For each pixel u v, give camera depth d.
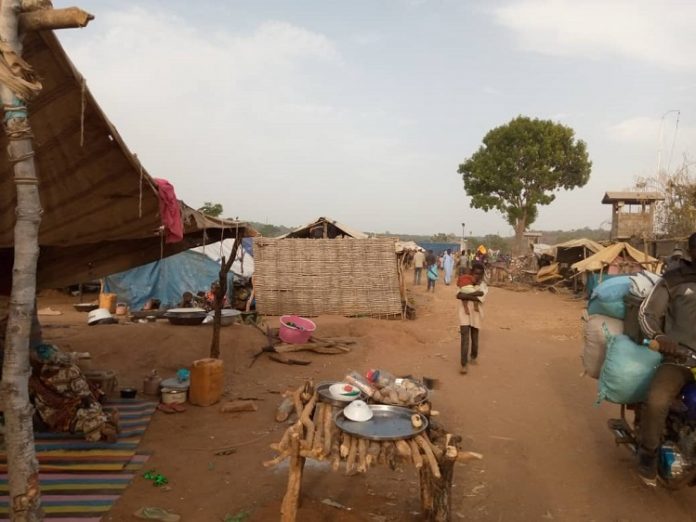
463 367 8.56
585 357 4.95
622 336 4.55
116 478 4.46
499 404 6.99
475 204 43.91
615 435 4.73
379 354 9.97
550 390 7.72
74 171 4.17
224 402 6.74
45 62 3.20
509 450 5.44
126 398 6.62
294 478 3.40
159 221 5.21
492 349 10.64
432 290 23.75
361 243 14.29
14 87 2.44
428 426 3.62
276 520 3.77
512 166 41.69
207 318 10.88
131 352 8.77
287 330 9.84
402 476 4.70
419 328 12.84
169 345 9.07
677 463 3.95
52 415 5.18
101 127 3.76
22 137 2.59
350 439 3.33
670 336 4.07
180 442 5.38
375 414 3.75
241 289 15.02
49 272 7.04
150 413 6.07
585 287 23.03
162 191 4.73
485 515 4.13
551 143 41.69
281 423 6.04
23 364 2.64
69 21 2.53
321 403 3.95
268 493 4.31
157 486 4.39
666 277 4.16
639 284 4.49
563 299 22.61
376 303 14.30
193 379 6.59
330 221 17.67
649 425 4.02
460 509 4.21
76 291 18.19
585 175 42.75
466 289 8.57
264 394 7.21
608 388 4.43
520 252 43.38
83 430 5.12
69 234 5.18
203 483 4.49
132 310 14.88
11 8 2.51
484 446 5.54
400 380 4.43
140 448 5.15
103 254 7.11
